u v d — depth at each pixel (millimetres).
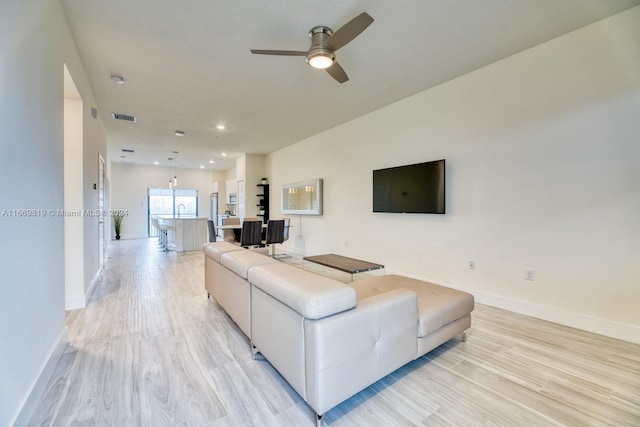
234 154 8070
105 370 1847
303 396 1435
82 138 3023
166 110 4348
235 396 1610
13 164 1301
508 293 2945
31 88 1530
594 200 2412
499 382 1746
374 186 4379
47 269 1764
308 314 1335
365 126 4629
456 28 2430
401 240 4070
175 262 5570
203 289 3713
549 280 2670
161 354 2059
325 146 5566
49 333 1784
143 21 2309
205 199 11516
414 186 3770
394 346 1657
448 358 2021
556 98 2596
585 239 2465
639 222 2215
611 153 2324
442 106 3500
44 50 1737
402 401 1576
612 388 1686
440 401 1576
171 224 7398
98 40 2561
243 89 3615
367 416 1460
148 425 1381
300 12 2213
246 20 2305
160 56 2834
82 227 3023
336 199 5332
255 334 1962
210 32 2461
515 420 1430
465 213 3293
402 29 2436
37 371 1563
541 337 2338
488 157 3078
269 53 2355
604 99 2348
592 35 2391
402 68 3119
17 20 1353
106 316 2764
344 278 4277
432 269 3652
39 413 1452
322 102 4090
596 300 2416
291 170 6770
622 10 2227
